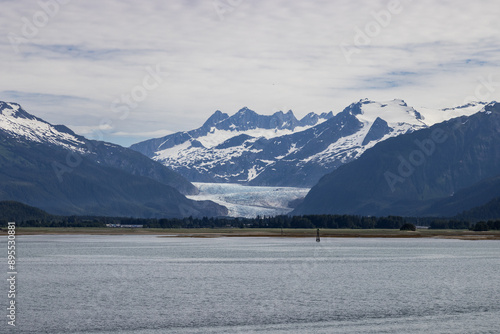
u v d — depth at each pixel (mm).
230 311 97375
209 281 131500
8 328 86250
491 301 106500
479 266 166000
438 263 175000
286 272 149125
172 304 103312
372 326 87750
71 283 128375
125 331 84875
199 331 85000
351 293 115000
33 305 102250
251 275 142500
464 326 87812
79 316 93625
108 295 112250
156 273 146750
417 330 85688
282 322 90062
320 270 153625
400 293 115188
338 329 86125
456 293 115250
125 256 198375
